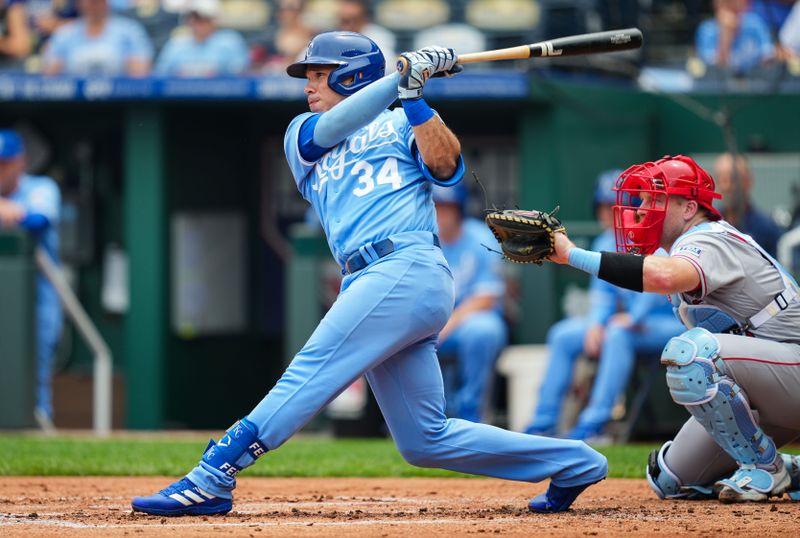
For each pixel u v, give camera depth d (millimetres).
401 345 15305
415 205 15523
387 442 31781
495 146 44906
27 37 45688
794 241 35250
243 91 40625
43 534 14242
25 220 36000
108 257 45688
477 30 42938
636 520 15430
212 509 15734
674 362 16812
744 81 43781
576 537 13945
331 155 15836
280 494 19922
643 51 44719
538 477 15969
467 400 34281
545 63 40531
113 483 21734
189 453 26859
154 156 41312
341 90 15891
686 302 17344
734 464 17859
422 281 15258
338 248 15672
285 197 46906
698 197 16906
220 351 45750
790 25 43969
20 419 35344
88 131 45656
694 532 14281
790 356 16703
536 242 15867
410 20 43719
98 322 45719
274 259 46844
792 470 17609
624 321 32156
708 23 44156
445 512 16562
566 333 32938
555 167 40156
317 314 36688
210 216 45094
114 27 43781
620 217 17297
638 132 43875
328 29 44375
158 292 41062
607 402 32094
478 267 34531
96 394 38219
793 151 43344
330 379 15195
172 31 44562
